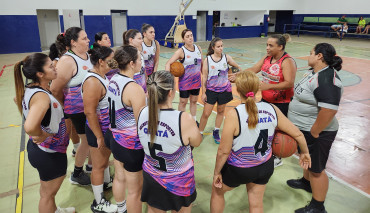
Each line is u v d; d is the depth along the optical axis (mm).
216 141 4445
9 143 4406
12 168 3670
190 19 18234
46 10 14445
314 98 2521
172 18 17625
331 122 2510
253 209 2273
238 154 2076
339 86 2389
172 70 4055
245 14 22734
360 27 18984
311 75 2578
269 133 2039
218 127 4402
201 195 3121
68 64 2662
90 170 3447
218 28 19641
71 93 2783
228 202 3012
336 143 4480
